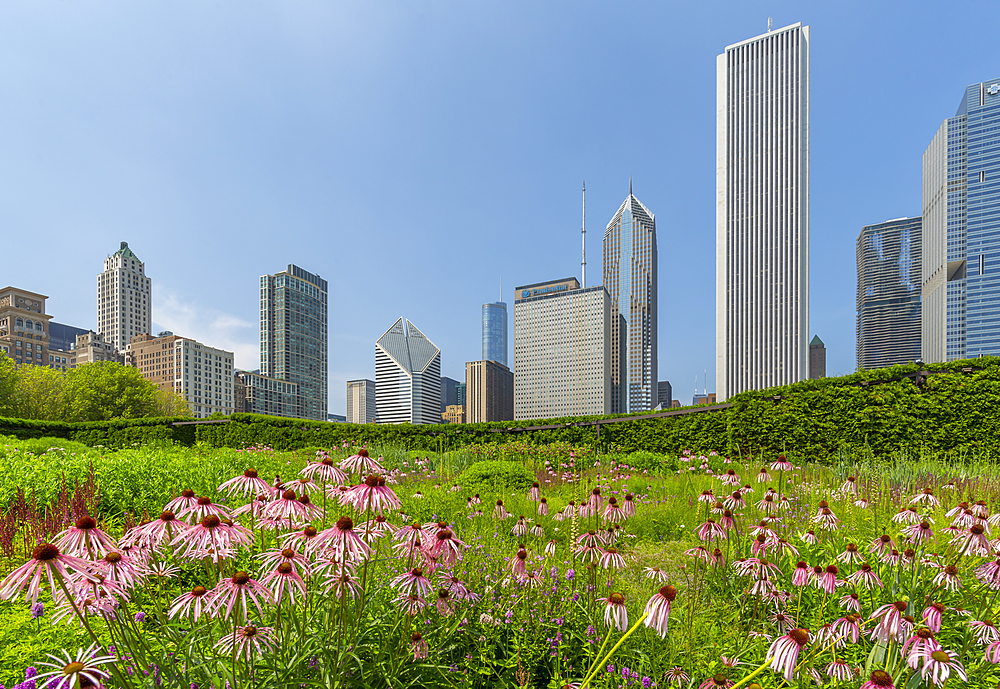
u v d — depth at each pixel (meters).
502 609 2.76
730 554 3.70
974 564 3.13
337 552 1.94
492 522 5.10
